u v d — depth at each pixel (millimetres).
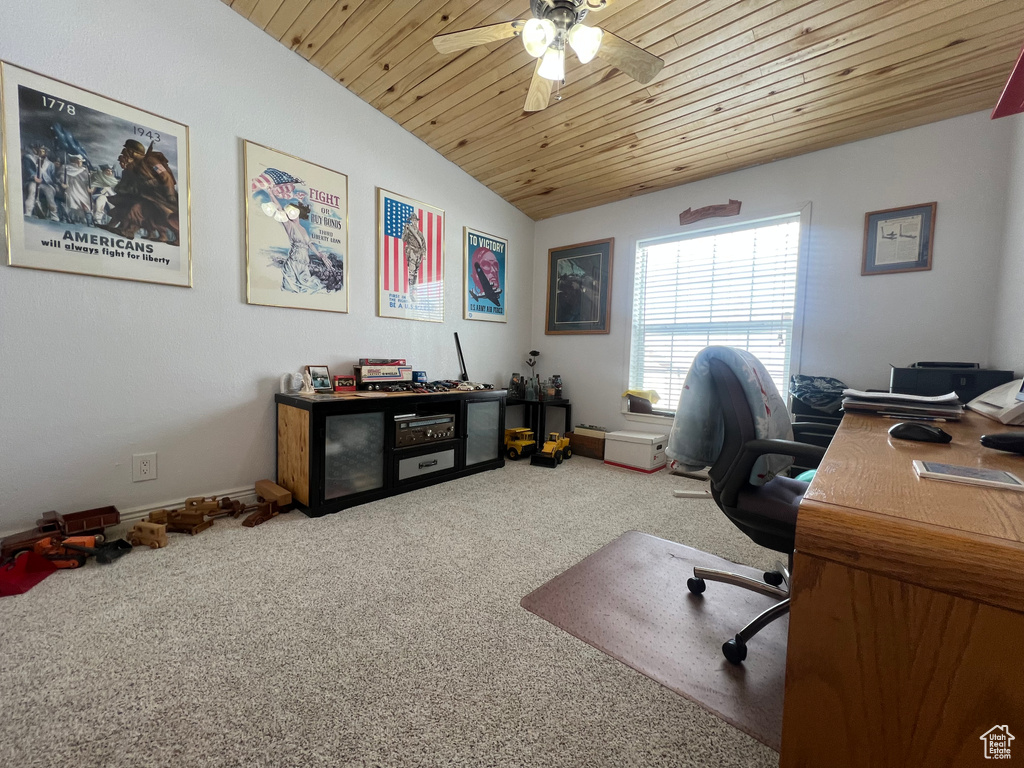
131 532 1902
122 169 1970
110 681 1098
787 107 2389
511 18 2102
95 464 1961
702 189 3283
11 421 1766
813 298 2803
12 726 958
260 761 890
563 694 1090
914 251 2455
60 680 1096
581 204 3900
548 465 3463
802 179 2842
